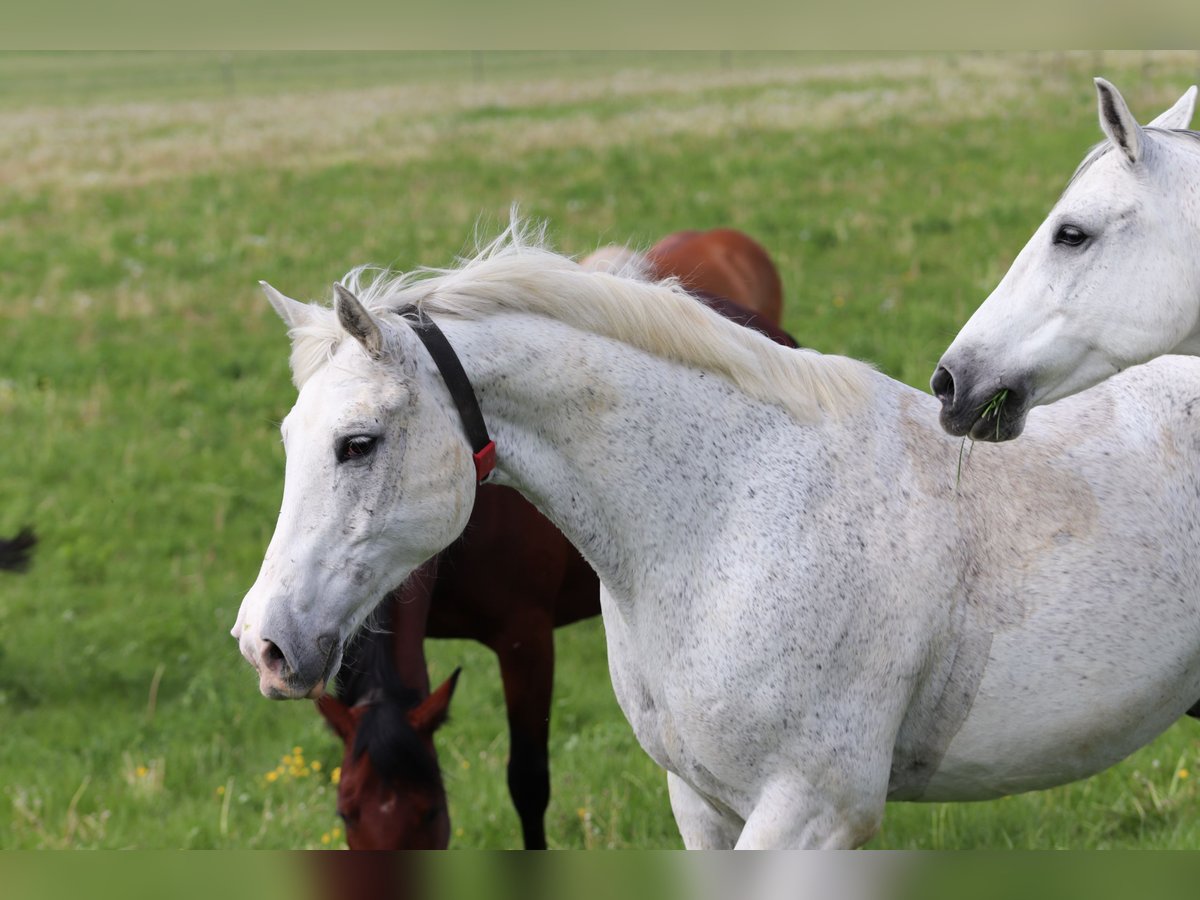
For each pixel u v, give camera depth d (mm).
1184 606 6266
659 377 6035
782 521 5984
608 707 12195
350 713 7512
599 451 5996
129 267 26141
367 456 5422
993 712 6160
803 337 20125
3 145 37938
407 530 5547
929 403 6543
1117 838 8789
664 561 6059
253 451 18062
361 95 44375
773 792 5980
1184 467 6383
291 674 5262
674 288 6398
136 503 16609
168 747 11531
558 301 5957
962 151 29625
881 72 40000
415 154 33594
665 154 31469
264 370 21000
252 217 29125
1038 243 5855
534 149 33188
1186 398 6457
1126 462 6355
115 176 33469
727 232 15680
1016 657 6105
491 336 5828
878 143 30766
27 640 13633
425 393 5578
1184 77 33344
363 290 6074
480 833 10117
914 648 6000
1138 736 6465
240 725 12023
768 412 6168
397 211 28625
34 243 28062
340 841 9664
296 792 10664
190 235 28219
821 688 5887
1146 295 5688
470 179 30844
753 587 5898
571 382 5918
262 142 36469
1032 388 5801
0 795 10742
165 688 12938
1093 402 6574
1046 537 6164
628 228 26141
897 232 24844
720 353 6098
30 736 12039
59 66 57688
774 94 37812
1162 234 5676
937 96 35094
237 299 24141
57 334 22562
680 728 6117
